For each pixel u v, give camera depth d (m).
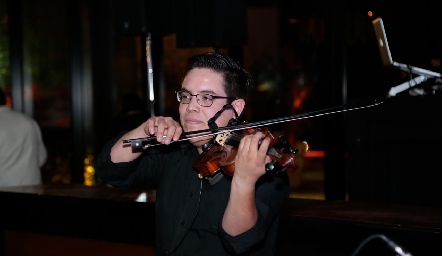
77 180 7.16
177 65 8.00
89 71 7.24
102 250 3.73
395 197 3.82
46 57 7.59
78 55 7.08
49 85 7.63
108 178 2.19
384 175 3.86
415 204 3.75
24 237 4.04
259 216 1.81
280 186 1.92
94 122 7.25
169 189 2.07
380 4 5.14
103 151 2.19
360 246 1.70
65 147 7.64
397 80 5.41
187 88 2.01
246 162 1.70
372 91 5.52
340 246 2.60
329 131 4.91
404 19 4.97
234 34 4.74
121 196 3.46
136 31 4.84
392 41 5.02
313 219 2.67
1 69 7.25
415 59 4.92
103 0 7.18
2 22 7.27
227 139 1.94
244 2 4.79
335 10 4.98
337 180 4.88
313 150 8.26
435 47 4.85
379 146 3.86
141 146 2.04
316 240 2.66
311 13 7.76
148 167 2.18
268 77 9.00
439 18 4.81
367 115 3.88
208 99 1.99
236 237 1.78
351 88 5.54
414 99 3.68
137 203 3.26
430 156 3.67
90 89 7.24
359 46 5.53
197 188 1.98
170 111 7.97
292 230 2.72
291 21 8.01
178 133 1.98
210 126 1.97
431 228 2.38
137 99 5.60
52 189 3.85
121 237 3.34
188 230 1.96
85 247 3.79
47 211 3.63
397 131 3.78
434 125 3.62
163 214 2.06
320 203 3.08
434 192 3.67
